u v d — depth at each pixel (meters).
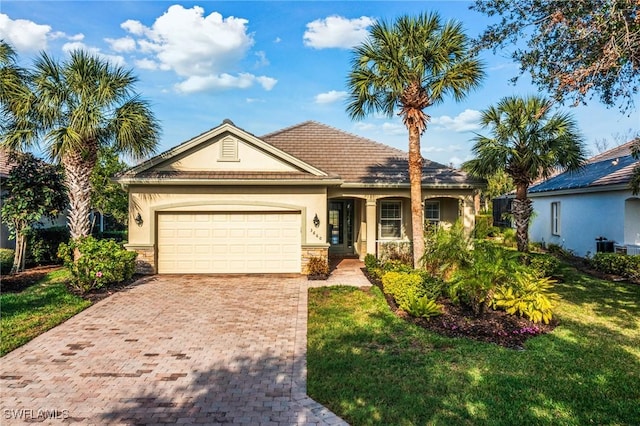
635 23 7.00
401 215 18.20
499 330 8.13
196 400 5.53
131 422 4.98
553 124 13.88
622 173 16.34
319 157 18.02
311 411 5.23
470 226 16.61
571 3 8.00
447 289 9.67
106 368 6.55
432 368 6.43
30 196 14.16
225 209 14.17
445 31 12.08
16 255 14.30
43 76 12.55
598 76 8.12
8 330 8.18
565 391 5.69
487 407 5.26
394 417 5.04
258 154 14.54
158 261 14.15
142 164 13.89
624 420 4.99
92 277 11.12
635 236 15.81
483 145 14.65
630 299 10.98
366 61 12.42
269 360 6.89
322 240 14.27
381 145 19.33
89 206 13.70
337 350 7.25
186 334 8.16
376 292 11.38
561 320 9.07
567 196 19.92
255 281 13.06
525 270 9.35
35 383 6.01
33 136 12.63
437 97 12.63
